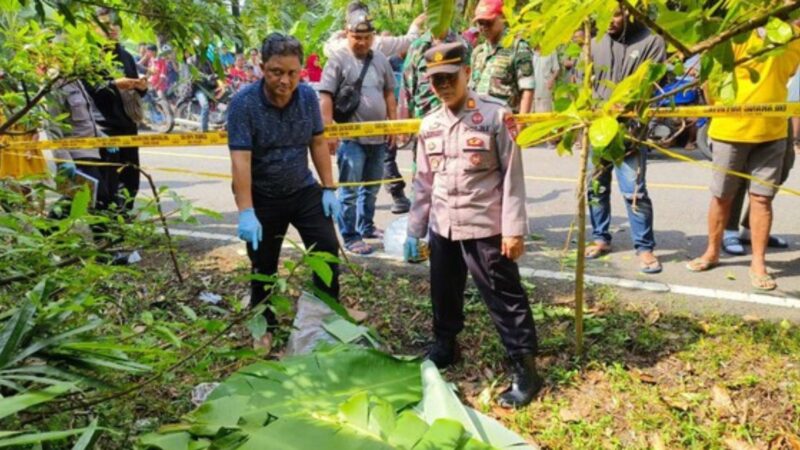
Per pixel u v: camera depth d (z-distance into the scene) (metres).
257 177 3.31
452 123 2.90
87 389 1.83
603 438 2.71
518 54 4.36
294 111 3.28
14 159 4.05
